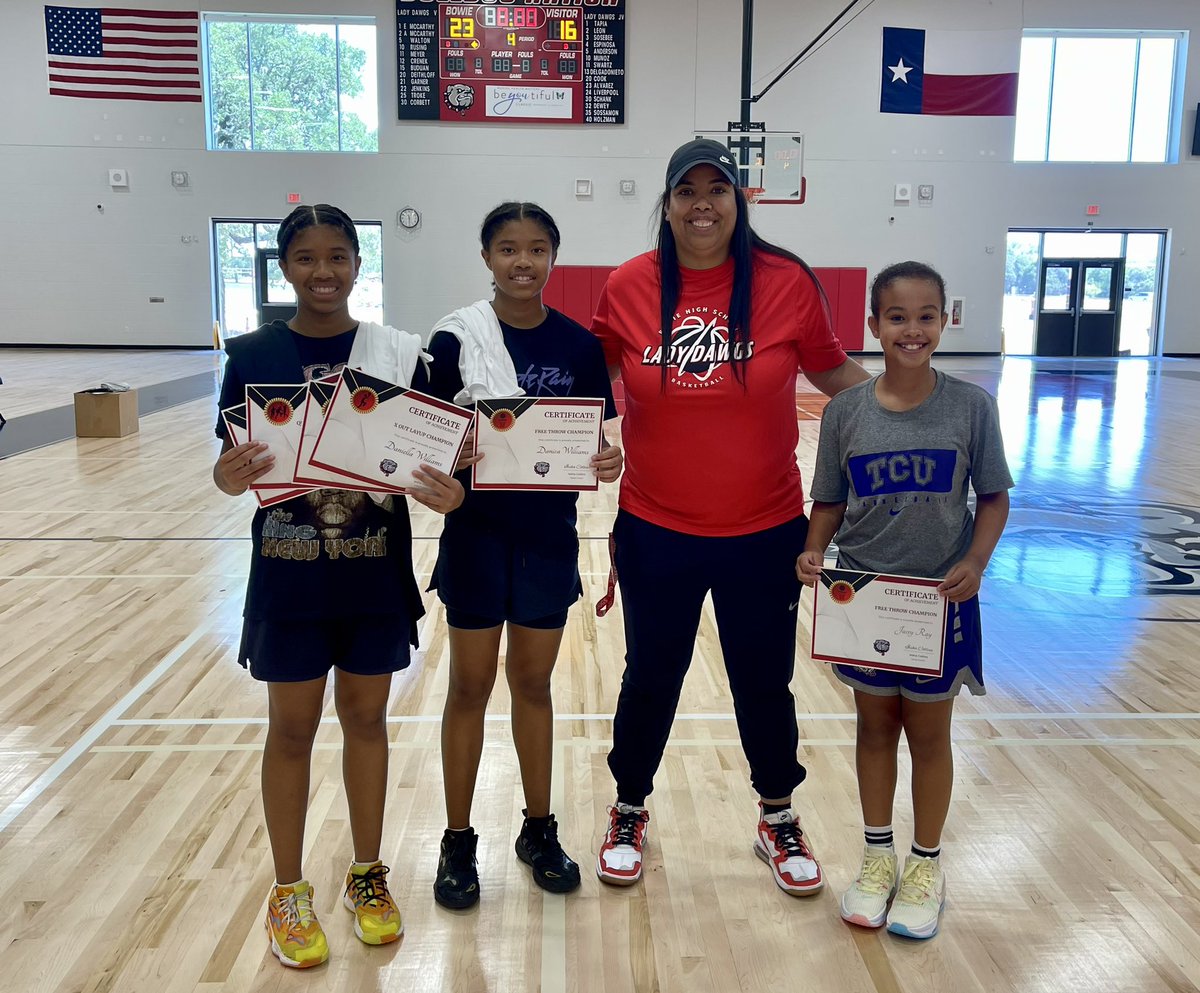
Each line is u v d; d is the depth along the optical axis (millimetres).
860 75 17234
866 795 2092
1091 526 5820
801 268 2062
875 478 1989
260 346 1876
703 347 1999
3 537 5367
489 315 2012
